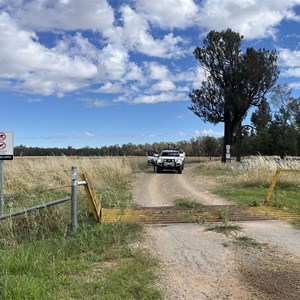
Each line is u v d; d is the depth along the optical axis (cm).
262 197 1256
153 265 545
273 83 4603
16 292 428
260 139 5916
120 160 2445
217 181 1892
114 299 425
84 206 940
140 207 1041
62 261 556
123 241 675
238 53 4566
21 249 590
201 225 817
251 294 451
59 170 1670
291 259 577
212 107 4681
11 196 1168
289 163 1783
